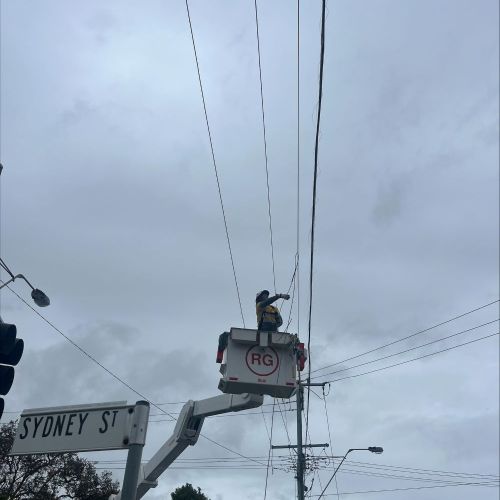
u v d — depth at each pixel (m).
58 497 27.70
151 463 13.60
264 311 11.25
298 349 10.93
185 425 12.69
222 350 11.15
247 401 11.54
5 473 26.69
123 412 6.33
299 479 24.05
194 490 47.31
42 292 13.86
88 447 6.30
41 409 6.74
